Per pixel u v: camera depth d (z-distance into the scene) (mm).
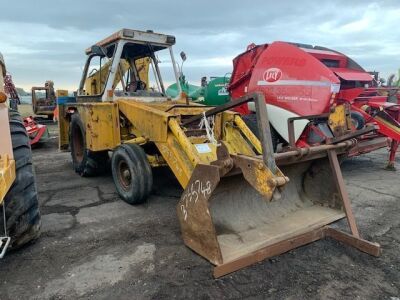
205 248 2637
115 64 4629
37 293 2293
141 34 4766
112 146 4543
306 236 2846
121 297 2258
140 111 3971
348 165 6418
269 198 2166
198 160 3166
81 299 2236
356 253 2830
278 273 2537
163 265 2641
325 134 4609
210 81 8195
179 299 2238
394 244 3045
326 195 3340
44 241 3049
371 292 2330
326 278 2484
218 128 4211
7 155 2096
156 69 5230
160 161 4074
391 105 5941
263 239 2746
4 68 2729
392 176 5551
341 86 5758
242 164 2350
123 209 3889
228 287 2363
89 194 4477
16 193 2645
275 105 5273
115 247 2947
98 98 4898
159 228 3350
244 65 6281
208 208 2543
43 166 6266
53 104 16078
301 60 5043
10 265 2635
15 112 3082
